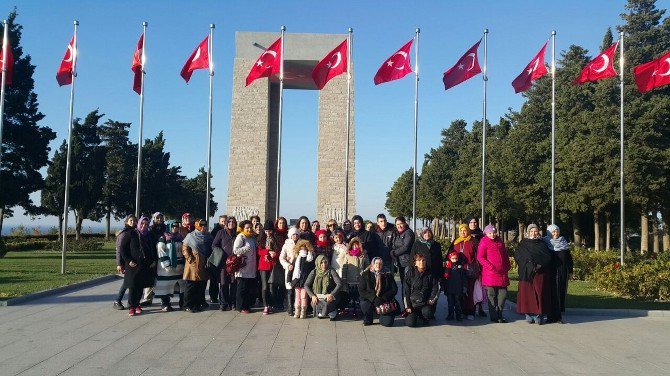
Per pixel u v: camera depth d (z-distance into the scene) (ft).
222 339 30.01
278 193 64.85
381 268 34.71
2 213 128.36
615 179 105.40
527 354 27.53
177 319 35.96
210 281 43.19
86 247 119.96
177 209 214.69
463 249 38.37
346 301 37.11
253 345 28.68
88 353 26.61
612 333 33.09
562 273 37.14
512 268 76.38
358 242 37.60
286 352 27.22
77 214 172.55
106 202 182.70
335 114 101.55
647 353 27.96
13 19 116.98
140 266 37.65
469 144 169.89
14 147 117.50
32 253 113.91
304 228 39.96
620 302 44.68
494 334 32.55
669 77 60.80
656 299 46.60
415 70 65.82
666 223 118.32
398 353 27.40
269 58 65.21
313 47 101.65
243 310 38.52
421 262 34.58
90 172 165.99
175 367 24.21
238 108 103.45
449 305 37.01
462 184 163.02
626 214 119.85
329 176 100.01
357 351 27.68
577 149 112.27
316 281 36.40
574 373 24.12
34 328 32.68
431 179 187.21
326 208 98.94
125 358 25.70
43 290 47.37
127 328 32.89
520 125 139.64
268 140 107.14
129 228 38.40
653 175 105.50
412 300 34.53
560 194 118.62
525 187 129.39
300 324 34.71
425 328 34.14
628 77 118.11
